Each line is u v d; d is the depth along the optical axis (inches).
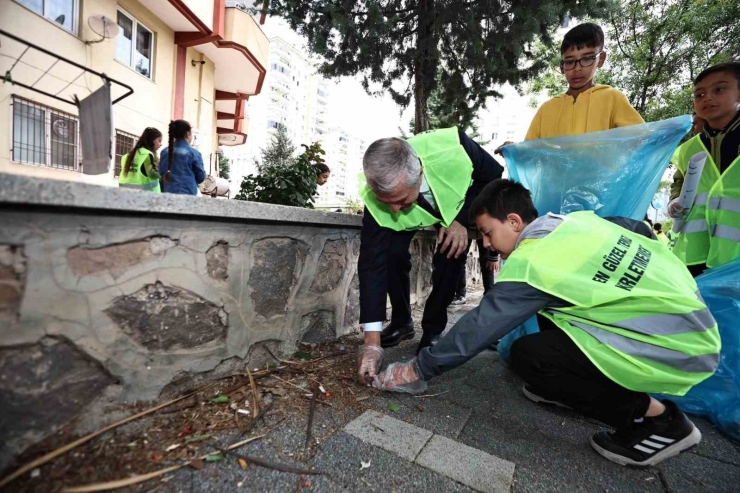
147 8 308.2
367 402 64.7
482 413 64.9
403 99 199.2
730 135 84.0
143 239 49.8
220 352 62.7
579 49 88.0
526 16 153.9
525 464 50.7
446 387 75.2
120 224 46.9
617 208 79.5
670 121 73.7
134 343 50.0
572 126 91.0
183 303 55.7
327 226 87.5
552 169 85.3
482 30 170.7
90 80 250.7
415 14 178.4
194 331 57.9
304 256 80.7
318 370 74.5
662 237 229.8
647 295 47.7
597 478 48.7
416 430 56.8
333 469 46.2
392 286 95.3
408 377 62.8
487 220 58.3
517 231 57.2
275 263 72.7
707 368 47.0
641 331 47.8
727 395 64.4
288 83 2891.2
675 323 47.5
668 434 49.8
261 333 70.9
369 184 60.9
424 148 79.0
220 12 362.9
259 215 63.8
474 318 53.0
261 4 172.4
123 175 150.6
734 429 60.4
